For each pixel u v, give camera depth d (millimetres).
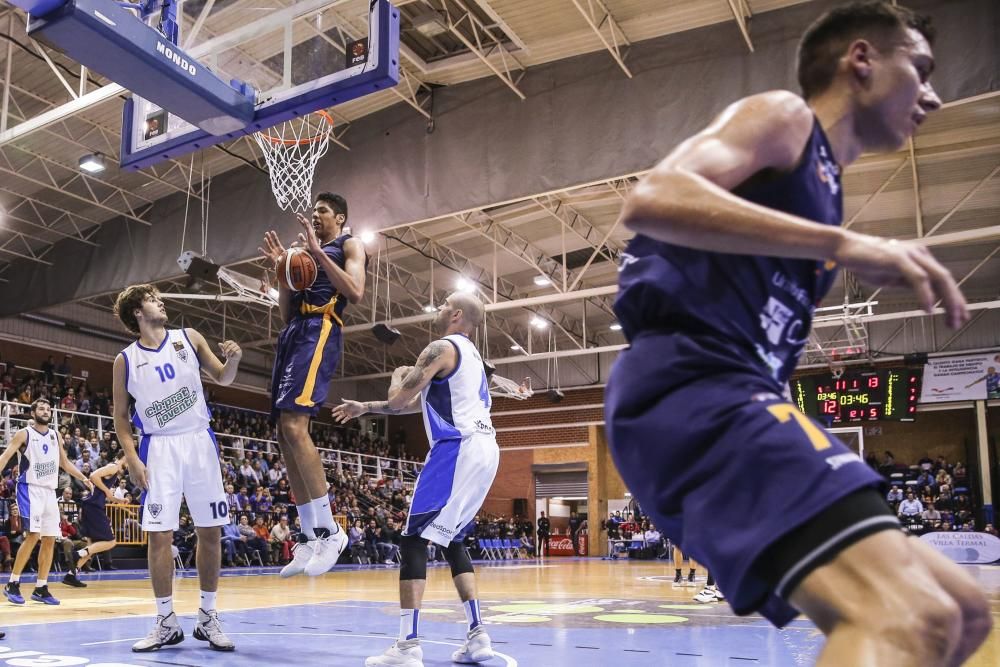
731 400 1218
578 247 20328
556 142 12648
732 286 1316
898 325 24359
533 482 29078
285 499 19547
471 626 3961
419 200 13602
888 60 1416
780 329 1367
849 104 1429
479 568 17547
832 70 1439
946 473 22938
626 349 1393
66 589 9469
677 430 1229
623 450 1325
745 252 1191
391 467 27953
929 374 23328
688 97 11805
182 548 15094
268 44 5363
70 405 20344
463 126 13484
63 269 17859
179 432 4391
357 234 14031
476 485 3941
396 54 5043
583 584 10961
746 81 11469
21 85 14258
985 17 9961
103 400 21984
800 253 1170
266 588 10109
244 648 4270
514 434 29609
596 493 27906
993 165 15711
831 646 1057
